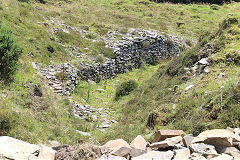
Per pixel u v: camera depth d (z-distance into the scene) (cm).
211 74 749
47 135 625
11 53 795
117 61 1502
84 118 866
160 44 1856
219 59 794
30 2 1805
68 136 665
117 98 1105
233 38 884
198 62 884
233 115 498
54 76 1018
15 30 1176
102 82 1330
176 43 1973
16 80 805
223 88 591
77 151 414
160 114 663
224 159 344
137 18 2395
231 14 1009
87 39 1619
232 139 405
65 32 1537
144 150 432
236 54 762
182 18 2747
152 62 1792
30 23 1378
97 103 1060
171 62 1085
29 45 1138
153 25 2242
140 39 1730
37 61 1080
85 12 2347
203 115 555
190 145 409
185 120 586
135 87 1150
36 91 805
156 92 888
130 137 649
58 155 418
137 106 895
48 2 2380
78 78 1176
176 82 857
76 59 1298
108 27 1941
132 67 1633
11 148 416
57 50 1280
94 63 1330
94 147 438
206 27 2444
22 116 635
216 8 3200
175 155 389
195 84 749
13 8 1375
